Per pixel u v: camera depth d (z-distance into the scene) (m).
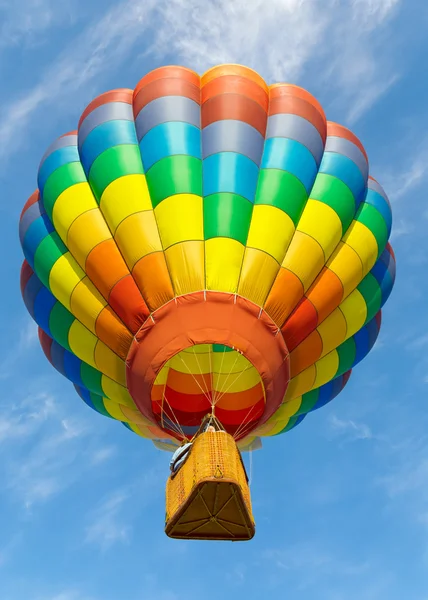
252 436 17.23
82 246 14.92
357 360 16.84
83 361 16.28
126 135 15.54
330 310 15.19
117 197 14.75
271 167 15.01
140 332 13.78
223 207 14.23
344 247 15.46
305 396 16.81
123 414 16.83
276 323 14.03
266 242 14.16
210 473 11.84
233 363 16.70
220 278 13.71
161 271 13.97
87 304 14.95
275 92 16.38
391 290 16.89
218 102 15.58
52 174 15.96
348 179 15.65
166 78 16.05
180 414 16.39
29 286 16.70
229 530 12.89
